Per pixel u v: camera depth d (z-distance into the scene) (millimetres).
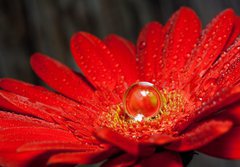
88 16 528
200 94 326
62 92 351
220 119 273
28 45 543
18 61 546
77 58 359
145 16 529
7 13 537
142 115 319
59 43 530
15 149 281
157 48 356
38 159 277
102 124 332
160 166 271
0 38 540
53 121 315
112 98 348
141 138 312
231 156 270
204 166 524
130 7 531
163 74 350
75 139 307
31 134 294
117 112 335
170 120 321
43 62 356
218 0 509
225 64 327
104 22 529
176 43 352
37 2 528
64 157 263
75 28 528
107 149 280
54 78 353
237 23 345
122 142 266
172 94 338
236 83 308
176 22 355
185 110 326
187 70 343
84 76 359
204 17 513
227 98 266
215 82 323
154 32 361
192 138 272
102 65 358
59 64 358
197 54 343
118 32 531
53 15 528
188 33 352
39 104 328
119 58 360
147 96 317
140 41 361
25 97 328
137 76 356
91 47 362
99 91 351
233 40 341
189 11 357
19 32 540
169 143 275
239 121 272
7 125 301
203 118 291
